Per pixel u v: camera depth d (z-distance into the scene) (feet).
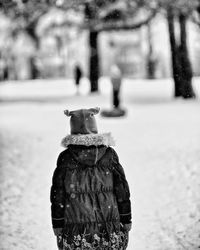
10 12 67.87
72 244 16.08
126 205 16.46
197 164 39.63
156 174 37.83
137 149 48.06
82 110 16.72
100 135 16.25
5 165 42.39
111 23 98.22
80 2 67.51
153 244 23.75
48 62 239.30
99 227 16.11
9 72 227.61
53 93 138.82
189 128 60.70
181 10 91.04
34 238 24.99
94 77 130.00
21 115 83.35
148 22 100.68
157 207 29.91
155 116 76.18
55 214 16.22
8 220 28.04
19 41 179.32
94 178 16.22
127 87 142.41
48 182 36.78
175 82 107.86
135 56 265.34
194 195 31.53
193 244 23.31
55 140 55.06
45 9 76.23
